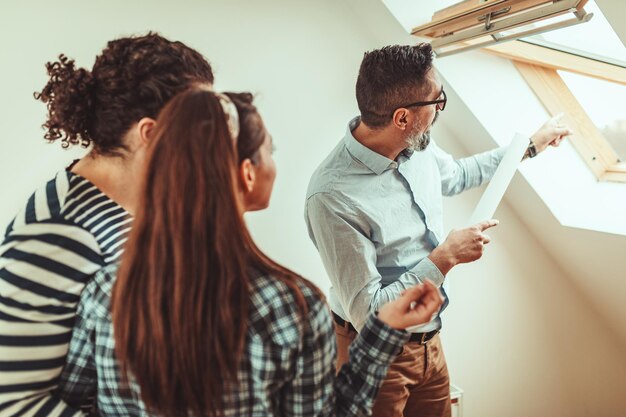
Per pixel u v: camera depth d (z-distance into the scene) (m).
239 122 0.64
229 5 1.65
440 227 1.55
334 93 1.83
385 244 1.40
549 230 1.95
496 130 1.72
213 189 0.56
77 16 1.49
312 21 1.76
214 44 1.66
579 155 1.82
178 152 0.56
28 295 0.66
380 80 1.26
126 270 0.58
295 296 0.63
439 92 1.29
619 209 1.71
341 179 1.38
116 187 0.78
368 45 1.85
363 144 1.39
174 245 0.55
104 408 0.69
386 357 0.72
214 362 0.58
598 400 2.41
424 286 0.71
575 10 1.08
